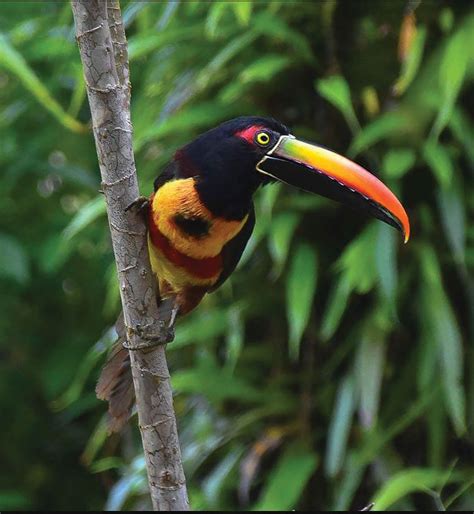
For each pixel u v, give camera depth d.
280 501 6.74
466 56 6.59
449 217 6.66
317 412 7.23
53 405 8.85
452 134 7.07
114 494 7.09
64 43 7.99
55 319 9.41
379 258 6.48
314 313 7.27
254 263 7.50
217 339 7.67
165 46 7.59
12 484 9.23
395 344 7.09
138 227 4.54
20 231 9.11
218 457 7.60
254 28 7.06
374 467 6.88
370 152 7.06
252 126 5.35
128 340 4.62
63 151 9.16
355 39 7.27
